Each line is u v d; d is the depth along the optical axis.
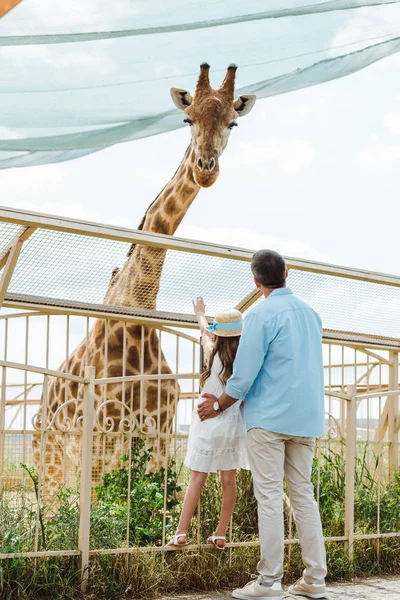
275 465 4.63
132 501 5.61
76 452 7.84
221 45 10.80
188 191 8.93
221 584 5.14
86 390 4.99
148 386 7.96
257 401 4.69
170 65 10.78
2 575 4.45
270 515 4.59
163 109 10.89
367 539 5.88
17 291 6.45
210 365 5.09
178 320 7.09
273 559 4.58
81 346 8.50
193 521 5.64
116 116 10.81
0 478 4.97
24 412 6.46
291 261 6.50
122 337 7.95
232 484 5.11
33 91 10.35
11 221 5.34
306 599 4.73
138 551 4.97
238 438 5.03
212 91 9.29
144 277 6.58
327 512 6.20
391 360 8.38
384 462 8.12
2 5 9.62
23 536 4.95
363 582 5.42
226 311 5.11
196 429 5.06
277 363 4.67
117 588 4.78
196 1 10.21
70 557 4.82
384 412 8.33
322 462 6.96
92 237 5.91
